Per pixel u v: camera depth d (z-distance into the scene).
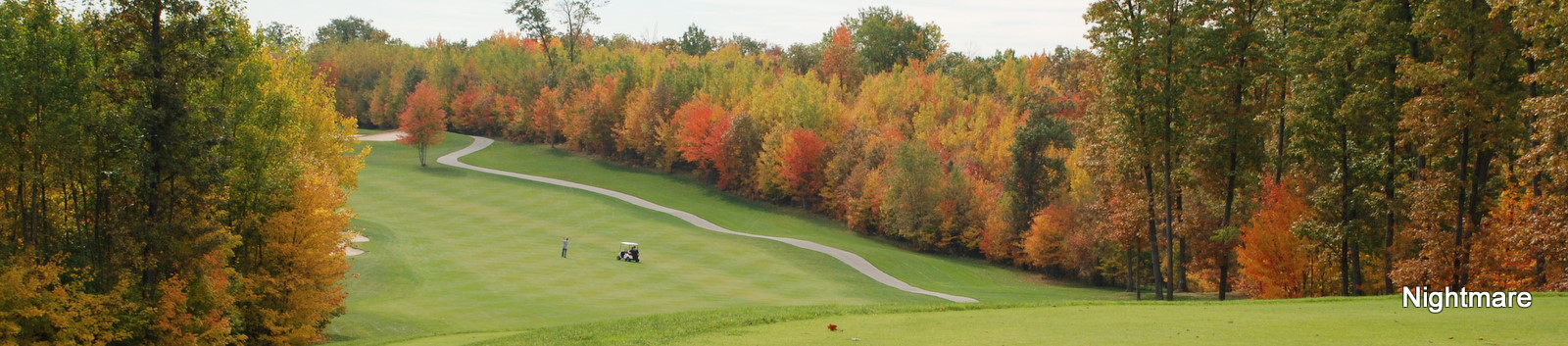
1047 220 71.75
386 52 181.12
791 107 104.62
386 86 161.88
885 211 86.06
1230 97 38.94
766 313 22.88
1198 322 18.52
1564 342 14.38
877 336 17.98
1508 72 30.11
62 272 28.00
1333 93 35.47
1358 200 36.12
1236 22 37.12
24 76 27.66
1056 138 77.38
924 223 83.81
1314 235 36.06
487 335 27.84
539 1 155.88
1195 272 47.25
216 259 30.66
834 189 98.25
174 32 29.33
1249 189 40.91
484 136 152.50
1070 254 69.56
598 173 119.81
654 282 56.59
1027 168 78.50
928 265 73.88
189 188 30.42
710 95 118.38
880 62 162.50
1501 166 37.12
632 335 19.89
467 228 80.38
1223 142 38.38
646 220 88.69
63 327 26.94
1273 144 45.03
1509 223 30.88
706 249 72.88
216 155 31.38
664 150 121.25
